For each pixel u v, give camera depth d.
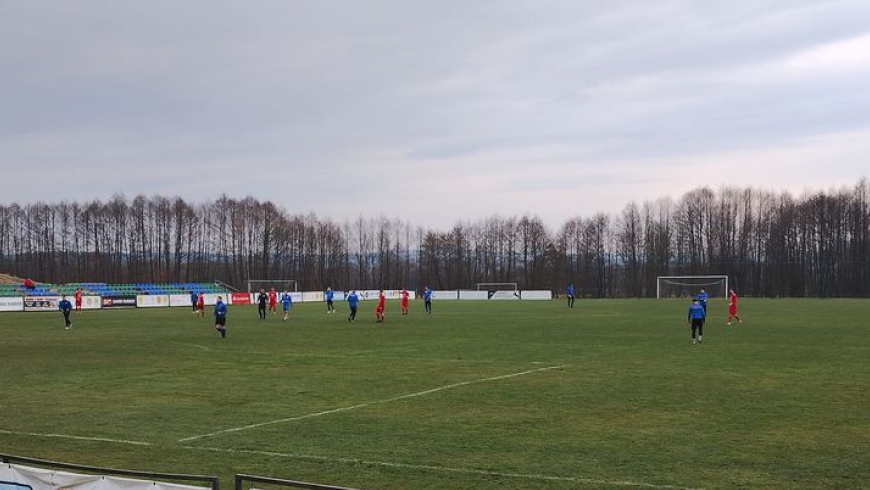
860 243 118.12
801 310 60.47
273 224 136.75
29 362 26.69
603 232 137.25
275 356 28.16
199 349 31.34
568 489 10.18
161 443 13.27
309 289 140.25
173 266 133.62
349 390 19.31
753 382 19.83
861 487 10.16
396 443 13.07
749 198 128.62
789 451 12.18
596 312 61.00
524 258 144.38
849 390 18.33
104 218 129.12
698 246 131.75
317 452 12.46
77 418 15.80
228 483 10.70
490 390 19.03
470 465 11.52
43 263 127.75
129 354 29.41
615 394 18.12
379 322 49.44
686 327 41.62
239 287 134.62
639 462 11.56
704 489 10.12
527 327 43.06
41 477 8.18
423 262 147.75
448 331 40.44
